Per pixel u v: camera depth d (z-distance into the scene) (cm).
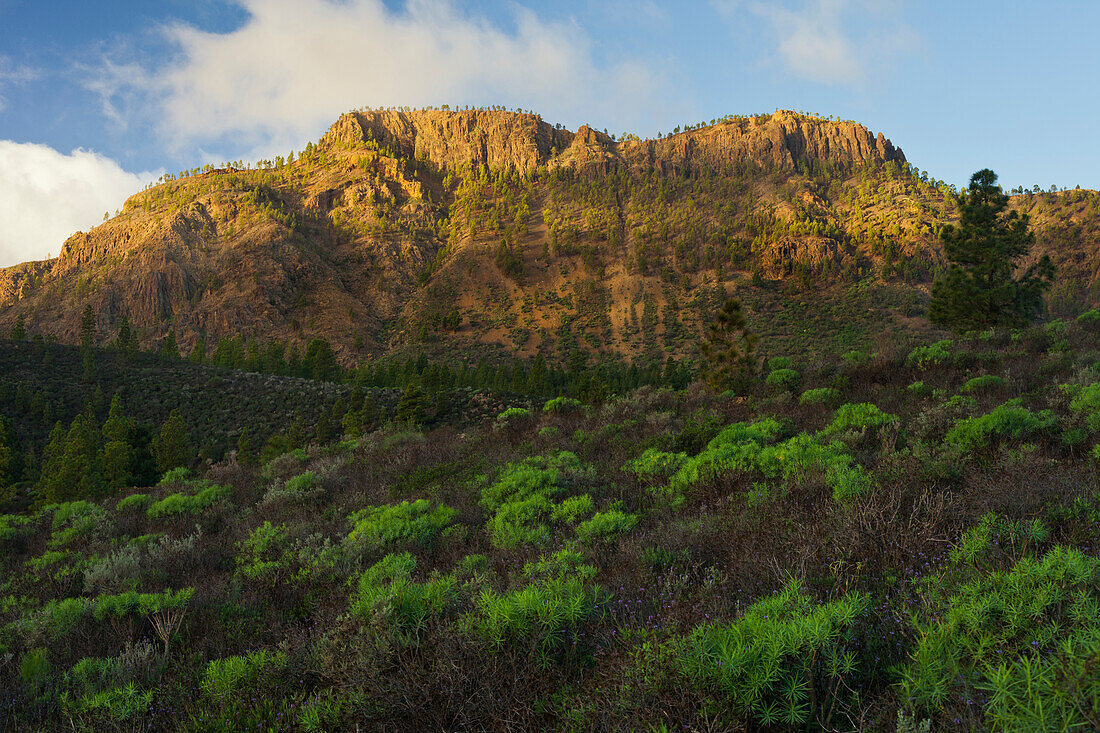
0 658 480
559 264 19025
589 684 278
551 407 1930
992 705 191
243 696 372
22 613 599
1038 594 241
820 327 13450
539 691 295
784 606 281
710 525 555
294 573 655
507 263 18462
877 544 402
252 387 5675
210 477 1598
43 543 1038
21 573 820
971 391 1135
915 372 1484
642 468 921
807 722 227
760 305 14950
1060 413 801
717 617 306
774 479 695
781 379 1596
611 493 839
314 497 1087
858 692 237
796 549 409
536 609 323
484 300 17638
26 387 4981
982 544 346
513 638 320
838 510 469
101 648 509
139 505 1252
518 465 1090
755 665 235
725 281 16500
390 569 557
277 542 768
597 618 360
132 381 5719
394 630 334
